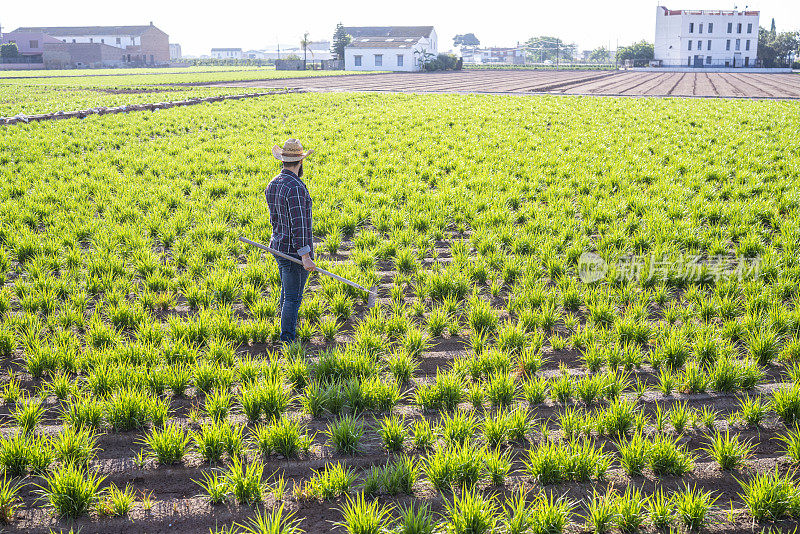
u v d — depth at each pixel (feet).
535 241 27.09
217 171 43.11
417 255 26.66
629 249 26.48
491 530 11.28
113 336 18.28
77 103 90.68
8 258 24.63
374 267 25.23
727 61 340.80
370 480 12.46
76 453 13.15
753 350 17.56
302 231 17.43
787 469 13.08
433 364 17.92
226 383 16.08
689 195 35.22
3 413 14.98
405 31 361.10
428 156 48.14
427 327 19.81
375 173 41.98
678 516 11.72
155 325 18.75
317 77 225.56
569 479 12.94
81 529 11.44
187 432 14.06
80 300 20.89
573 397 15.89
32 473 12.93
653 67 329.52
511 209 34.32
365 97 105.91
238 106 86.53
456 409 15.12
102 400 14.90
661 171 41.27
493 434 13.98
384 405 15.47
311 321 20.49
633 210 32.30
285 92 122.83
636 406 15.55
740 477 12.93
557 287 23.00
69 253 25.02
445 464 12.69
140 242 26.84
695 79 209.67
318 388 15.71
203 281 22.81
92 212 31.65
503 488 12.72
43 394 15.42
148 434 14.25
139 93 121.08
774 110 80.33
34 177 39.27
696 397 15.88
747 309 20.04
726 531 11.50
